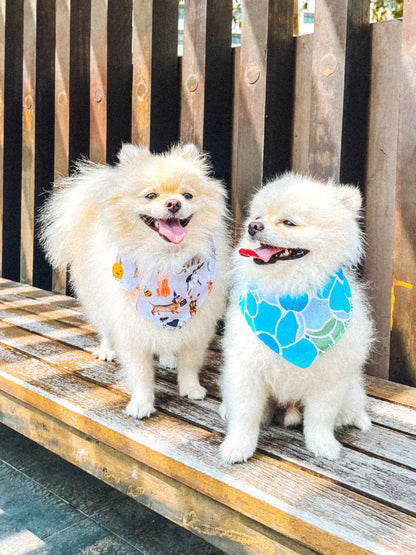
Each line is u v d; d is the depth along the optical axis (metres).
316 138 0.94
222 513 0.59
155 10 1.15
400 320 0.89
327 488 0.57
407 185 0.85
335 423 0.71
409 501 0.54
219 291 0.79
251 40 1.02
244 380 0.64
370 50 0.91
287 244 0.60
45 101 1.47
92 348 1.01
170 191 0.72
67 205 0.96
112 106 1.30
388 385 0.88
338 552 0.50
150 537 0.78
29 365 0.92
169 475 0.63
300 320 0.61
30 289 1.50
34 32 1.43
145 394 0.75
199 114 1.11
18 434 1.10
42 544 0.76
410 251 0.86
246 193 1.06
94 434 0.72
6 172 1.60
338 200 0.64
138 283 0.73
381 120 0.91
